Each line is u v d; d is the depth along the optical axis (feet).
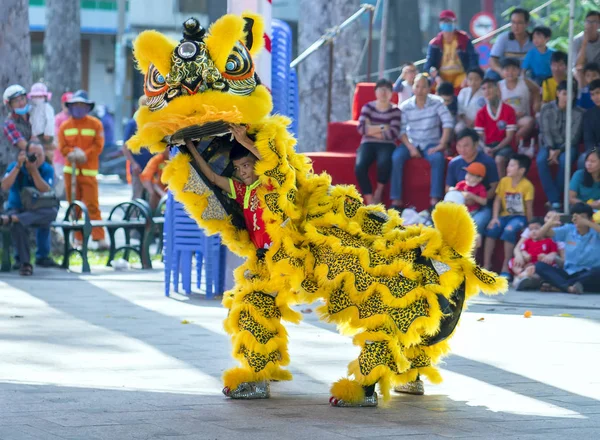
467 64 83.30
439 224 32.89
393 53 161.99
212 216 34.19
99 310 53.78
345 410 31.50
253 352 32.96
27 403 31.19
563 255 64.95
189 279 61.36
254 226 33.37
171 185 33.99
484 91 72.28
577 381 36.35
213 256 59.16
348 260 32.04
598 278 63.57
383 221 33.96
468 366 39.19
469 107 75.10
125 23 225.97
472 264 32.86
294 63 85.56
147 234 76.48
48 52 167.94
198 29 32.19
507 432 28.55
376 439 27.48
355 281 31.81
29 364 37.99
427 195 73.56
